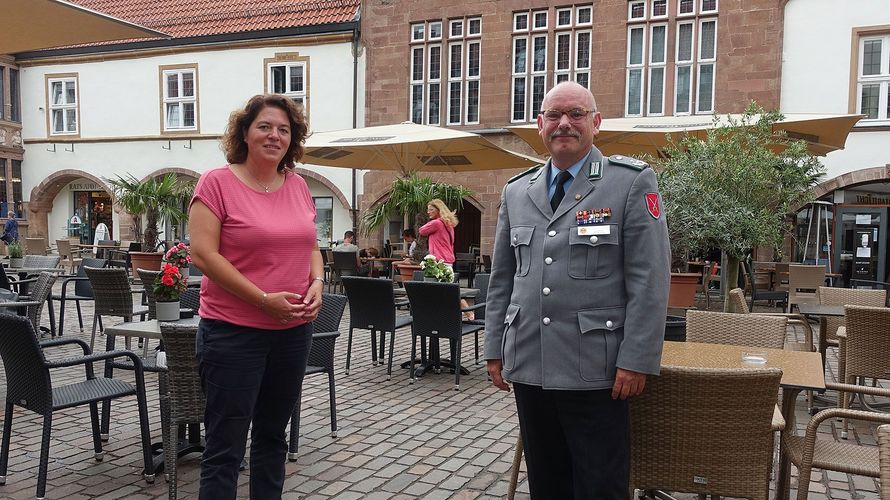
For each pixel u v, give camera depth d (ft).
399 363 25.49
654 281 8.16
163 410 13.23
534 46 56.34
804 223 50.52
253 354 9.50
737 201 23.45
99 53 68.33
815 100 48.49
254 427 10.31
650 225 8.26
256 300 9.25
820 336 20.08
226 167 9.91
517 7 56.03
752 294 36.86
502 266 9.67
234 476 9.59
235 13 66.39
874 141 47.29
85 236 75.00
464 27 58.03
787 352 12.55
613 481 8.45
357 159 44.14
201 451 14.75
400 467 14.39
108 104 68.80
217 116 65.05
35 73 71.20
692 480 8.72
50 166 71.31
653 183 8.46
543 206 8.93
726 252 24.18
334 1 64.44
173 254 18.34
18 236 67.92
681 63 52.03
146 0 72.79
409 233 44.96
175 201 51.19
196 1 70.79
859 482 13.82
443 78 58.65
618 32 53.11
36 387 12.23
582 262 8.47
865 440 16.40
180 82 66.44
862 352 16.44
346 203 61.67
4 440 12.96
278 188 10.14
